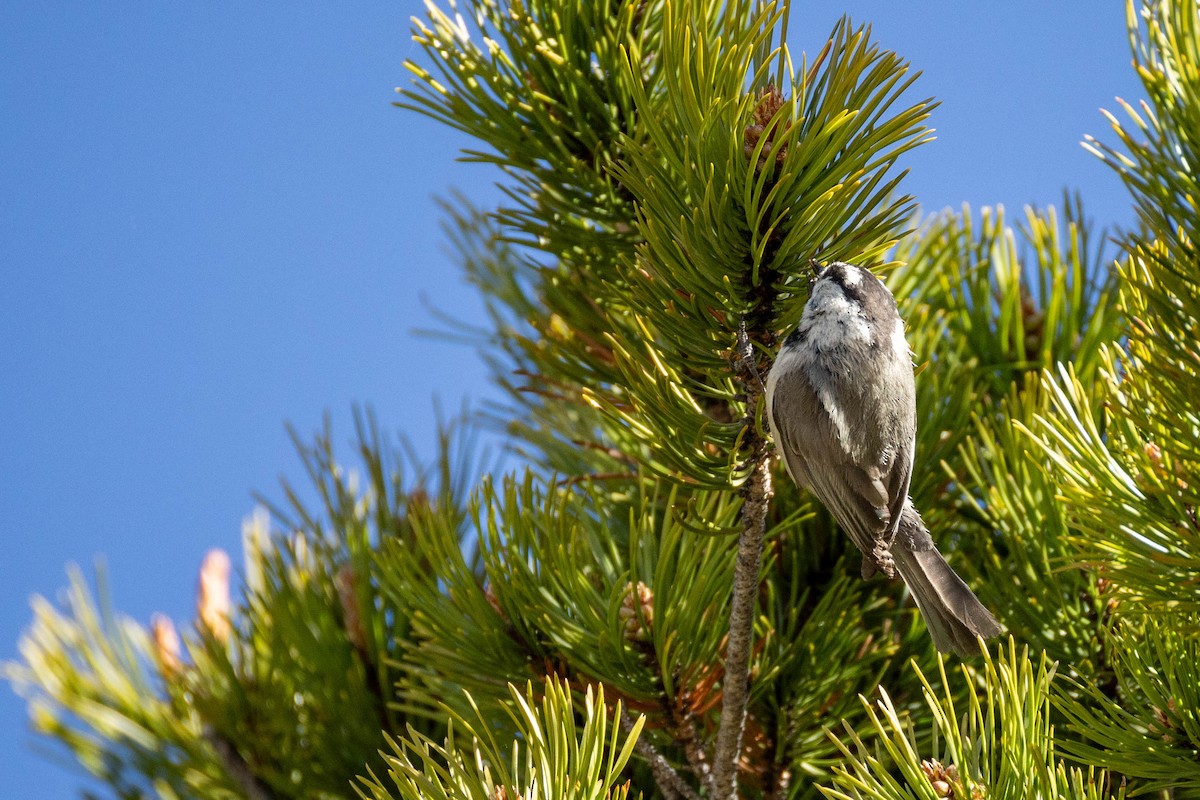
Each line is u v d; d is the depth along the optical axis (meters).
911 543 4.61
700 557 4.61
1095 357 4.68
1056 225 4.70
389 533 4.68
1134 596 4.57
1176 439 4.57
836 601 4.63
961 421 4.66
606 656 4.59
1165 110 4.58
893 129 4.56
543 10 4.63
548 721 4.52
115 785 4.69
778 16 4.56
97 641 4.71
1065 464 4.57
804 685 4.62
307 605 4.67
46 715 4.70
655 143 4.59
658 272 4.59
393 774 4.52
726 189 4.56
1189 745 4.56
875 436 4.62
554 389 4.71
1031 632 4.62
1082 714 4.56
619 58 4.62
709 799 4.59
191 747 4.69
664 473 4.58
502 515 4.61
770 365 4.60
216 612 4.70
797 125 4.55
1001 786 4.52
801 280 4.59
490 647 4.61
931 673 4.63
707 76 4.57
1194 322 4.56
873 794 4.52
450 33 4.63
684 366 4.61
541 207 4.64
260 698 4.67
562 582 4.60
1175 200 4.57
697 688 4.60
